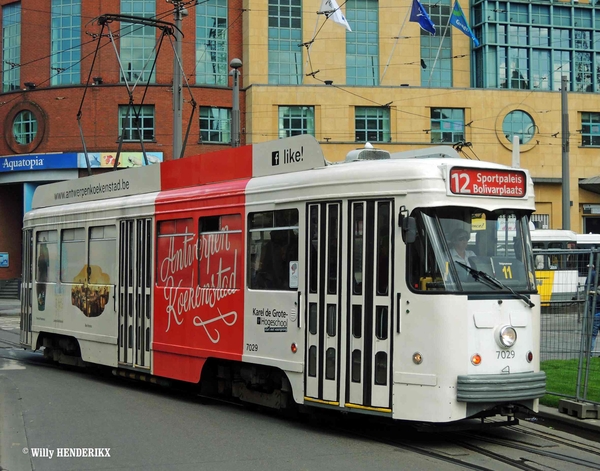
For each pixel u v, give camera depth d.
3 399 11.20
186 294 11.14
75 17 40.72
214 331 10.55
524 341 8.45
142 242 12.24
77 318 13.95
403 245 8.27
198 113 40.25
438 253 8.16
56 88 40.50
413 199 8.27
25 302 16.11
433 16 42.44
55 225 14.94
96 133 39.88
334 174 8.91
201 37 40.56
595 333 9.90
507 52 42.38
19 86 42.16
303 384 9.04
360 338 8.49
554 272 10.44
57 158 40.22
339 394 8.62
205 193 10.89
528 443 8.45
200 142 40.22
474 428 8.68
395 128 39.94
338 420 9.77
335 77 40.88
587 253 9.98
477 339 8.13
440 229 8.23
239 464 7.45
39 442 8.41
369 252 8.51
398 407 8.16
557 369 10.57
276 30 40.47
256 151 10.30
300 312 9.14
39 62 41.31
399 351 8.20
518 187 8.80
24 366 15.53
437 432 9.00
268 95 39.16
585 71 43.47
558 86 42.97
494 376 8.07
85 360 13.62
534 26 42.69
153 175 12.45
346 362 8.59
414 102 40.03
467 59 42.66
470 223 8.41
